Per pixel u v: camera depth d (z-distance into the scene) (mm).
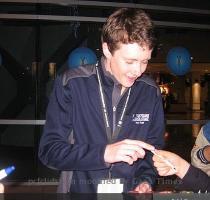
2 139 8570
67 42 7051
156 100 1685
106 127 1601
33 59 8406
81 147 1413
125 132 1615
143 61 1387
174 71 5547
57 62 7145
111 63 1471
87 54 5223
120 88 1602
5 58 7328
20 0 5582
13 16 5531
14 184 5512
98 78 1604
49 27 8266
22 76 7316
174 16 6645
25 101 7340
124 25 1340
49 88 7316
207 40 10898
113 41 1356
